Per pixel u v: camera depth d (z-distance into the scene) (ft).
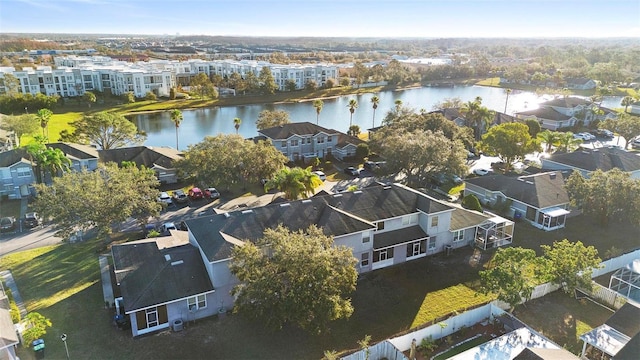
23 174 190.19
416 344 95.86
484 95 554.05
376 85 624.59
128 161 216.33
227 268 106.93
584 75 625.00
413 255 138.21
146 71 493.77
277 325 93.40
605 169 196.13
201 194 188.44
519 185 174.19
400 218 136.67
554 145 262.06
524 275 106.32
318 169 236.43
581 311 110.01
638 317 94.17
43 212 136.46
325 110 453.99
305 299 90.12
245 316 96.43
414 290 120.67
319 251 95.66
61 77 472.85
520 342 92.43
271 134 247.09
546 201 163.73
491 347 90.63
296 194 162.30
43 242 148.36
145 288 101.09
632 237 155.22
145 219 149.28
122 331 101.19
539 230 160.56
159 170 211.20
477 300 116.37
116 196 134.82
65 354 93.30
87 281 122.11
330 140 258.37
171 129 368.07
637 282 110.93
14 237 152.46
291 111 447.83
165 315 102.01
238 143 192.65
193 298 104.47
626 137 278.05
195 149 195.42
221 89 545.03
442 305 113.70
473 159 252.42
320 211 130.41
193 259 111.75
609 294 112.06
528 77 637.71
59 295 115.14
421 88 629.51
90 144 256.32
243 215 123.65
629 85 583.17
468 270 131.85
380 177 222.48
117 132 257.75
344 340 99.40
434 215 137.18
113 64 612.70
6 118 267.18
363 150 252.83
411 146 188.65
